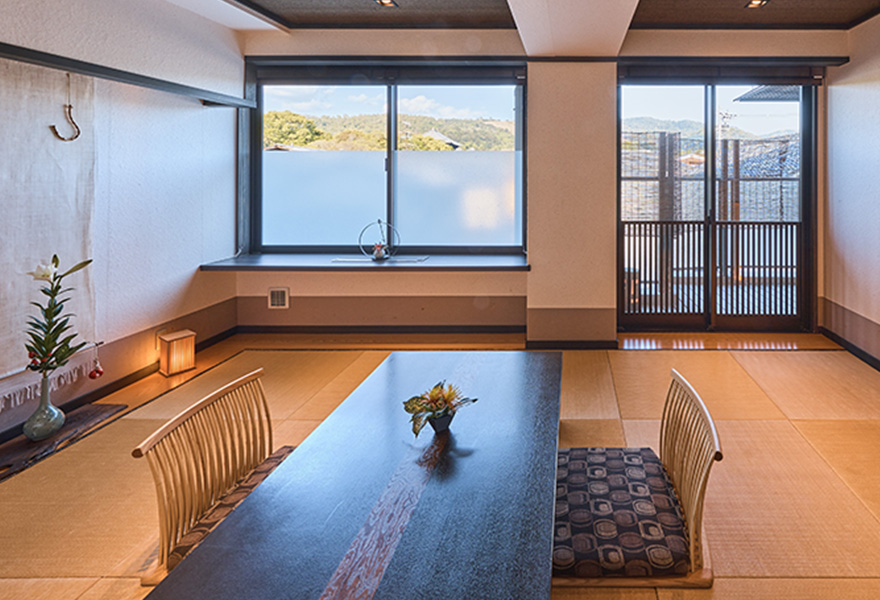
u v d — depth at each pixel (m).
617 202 5.91
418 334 6.04
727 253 5.95
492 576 1.34
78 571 2.25
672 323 6.05
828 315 5.68
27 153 3.37
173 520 1.86
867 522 2.52
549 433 2.16
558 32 4.45
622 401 4.05
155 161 4.63
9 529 2.53
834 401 3.98
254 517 1.58
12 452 3.24
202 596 1.28
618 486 2.08
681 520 1.93
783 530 2.46
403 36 5.48
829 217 5.63
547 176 5.31
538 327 5.45
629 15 3.98
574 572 1.78
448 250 6.02
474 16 5.21
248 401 2.36
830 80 5.56
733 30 5.32
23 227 3.37
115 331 4.27
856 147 5.07
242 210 5.95
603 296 5.37
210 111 5.39
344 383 4.48
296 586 1.31
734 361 4.95
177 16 4.61
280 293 6.09
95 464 3.14
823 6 4.82
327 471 1.85
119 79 3.89
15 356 3.36
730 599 2.03
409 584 1.31
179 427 1.95
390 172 5.96
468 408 2.44
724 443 3.33
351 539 1.48
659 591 2.05
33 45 3.25
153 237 4.66
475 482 1.78
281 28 5.38
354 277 6.06
